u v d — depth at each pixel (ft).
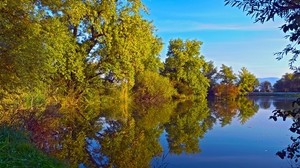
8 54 40.19
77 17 84.02
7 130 29.22
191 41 190.80
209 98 227.81
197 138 52.54
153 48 147.02
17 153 23.84
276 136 53.47
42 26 58.75
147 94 132.98
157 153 41.50
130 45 92.43
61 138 46.50
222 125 68.95
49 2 49.60
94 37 93.66
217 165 35.70
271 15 12.76
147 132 58.18
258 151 42.60
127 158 38.78
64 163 27.07
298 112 14.14
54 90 77.87
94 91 102.78
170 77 186.50
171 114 92.17
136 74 133.08
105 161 37.01
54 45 72.23
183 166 35.42
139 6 92.84
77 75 89.04
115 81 106.63
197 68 190.70
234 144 47.21
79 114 76.48
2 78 41.29
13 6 40.93
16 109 40.96
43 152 28.17
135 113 90.07
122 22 92.38
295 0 12.46
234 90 233.96
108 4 89.35
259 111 108.78
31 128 37.86
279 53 13.73
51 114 51.03
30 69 41.52
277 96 247.91
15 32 41.88
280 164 35.17
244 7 13.12
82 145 44.11
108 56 93.81
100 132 55.77
